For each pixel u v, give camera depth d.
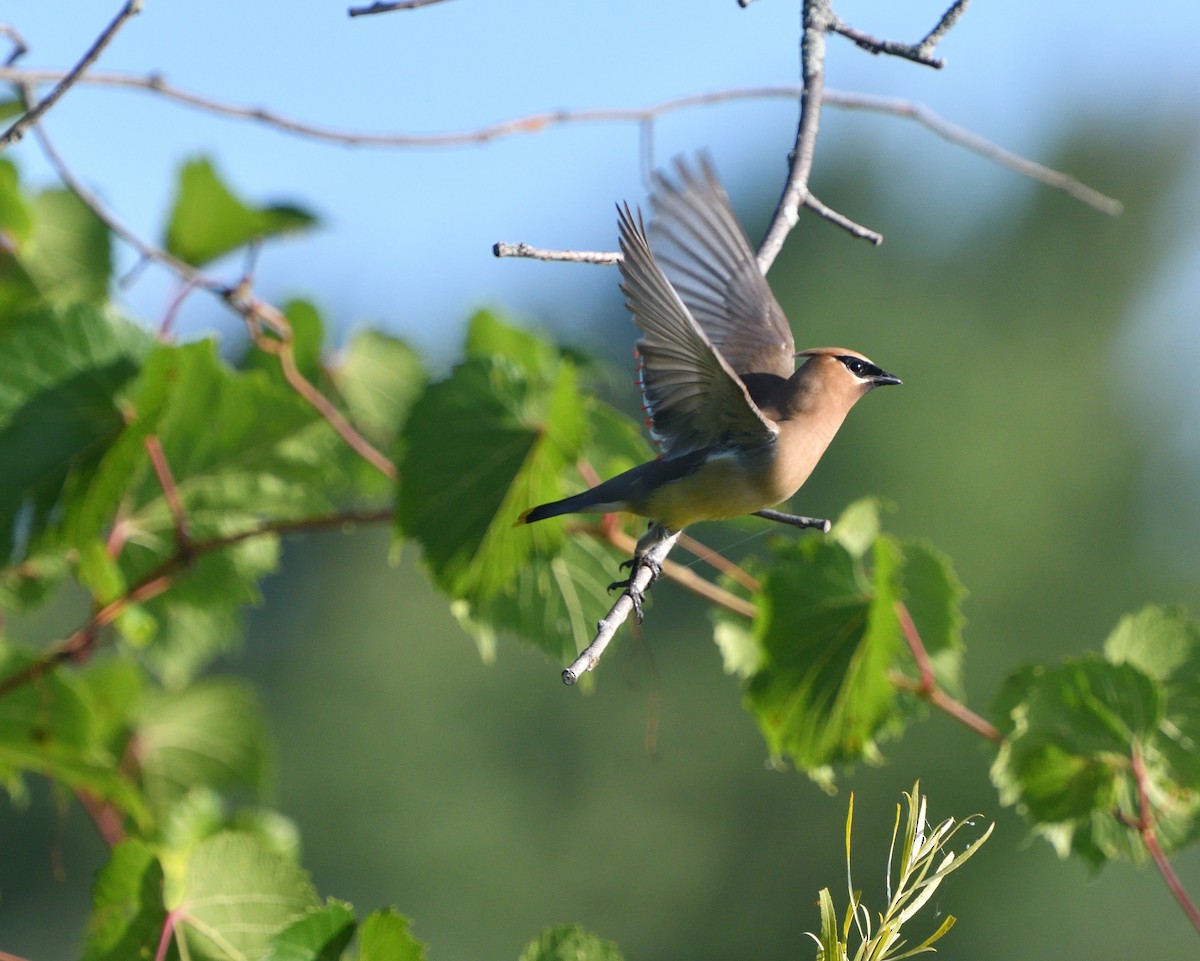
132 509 10.68
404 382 11.98
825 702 9.72
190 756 11.34
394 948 7.21
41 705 9.68
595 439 10.68
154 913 8.00
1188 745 9.43
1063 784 9.46
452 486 9.96
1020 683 9.64
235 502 10.82
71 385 9.80
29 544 9.76
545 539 10.05
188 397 10.25
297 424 10.48
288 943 7.14
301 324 11.58
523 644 10.45
